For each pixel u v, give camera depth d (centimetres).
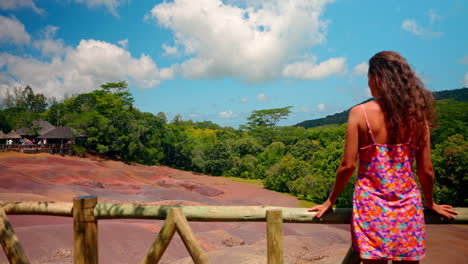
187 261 905
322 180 3362
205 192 3988
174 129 7062
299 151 4956
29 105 8956
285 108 10188
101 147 5566
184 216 242
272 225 229
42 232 1159
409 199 190
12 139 5553
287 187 4359
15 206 294
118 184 3750
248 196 3950
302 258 1041
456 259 1104
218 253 992
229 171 6028
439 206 225
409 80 194
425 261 1094
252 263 877
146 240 1335
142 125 6094
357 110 200
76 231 264
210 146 6338
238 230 1811
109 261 1107
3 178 2664
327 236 1777
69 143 5428
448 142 2800
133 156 6009
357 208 200
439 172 2514
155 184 4175
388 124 190
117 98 6725
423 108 189
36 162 3975
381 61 204
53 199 2280
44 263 923
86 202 261
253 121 10588
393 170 191
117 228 1383
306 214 230
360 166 203
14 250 284
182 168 6569
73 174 3650
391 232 187
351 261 228
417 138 194
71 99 7069
